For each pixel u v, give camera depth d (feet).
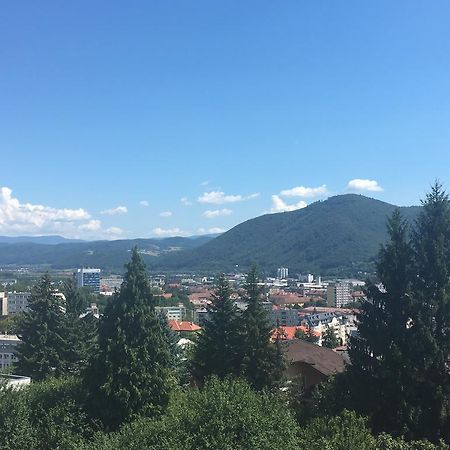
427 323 104.53
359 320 111.55
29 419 101.91
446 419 96.78
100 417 106.11
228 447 73.77
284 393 139.64
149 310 113.60
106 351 108.88
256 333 142.20
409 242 112.47
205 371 147.84
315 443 75.56
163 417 89.04
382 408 102.32
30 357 183.21
